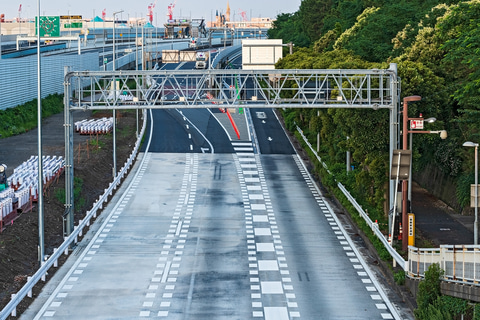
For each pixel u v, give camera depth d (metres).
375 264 84.38
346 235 97.06
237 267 82.50
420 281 68.56
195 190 123.19
